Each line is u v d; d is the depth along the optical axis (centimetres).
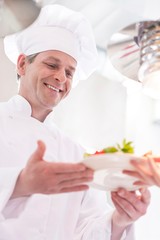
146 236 263
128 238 153
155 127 294
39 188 109
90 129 273
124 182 122
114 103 286
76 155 176
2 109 169
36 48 170
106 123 280
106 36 194
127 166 108
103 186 128
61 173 105
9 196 117
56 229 153
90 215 167
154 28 117
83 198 172
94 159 105
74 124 267
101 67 233
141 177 111
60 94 166
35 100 166
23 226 142
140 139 286
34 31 173
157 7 145
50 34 170
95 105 280
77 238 158
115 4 159
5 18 94
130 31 122
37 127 166
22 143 158
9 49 190
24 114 167
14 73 239
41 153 105
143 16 156
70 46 171
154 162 106
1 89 234
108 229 151
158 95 126
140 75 123
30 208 145
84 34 175
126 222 144
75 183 109
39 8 91
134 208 135
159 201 272
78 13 168
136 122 287
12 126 162
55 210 154
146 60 119
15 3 90
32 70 166
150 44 118
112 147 125
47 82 161
